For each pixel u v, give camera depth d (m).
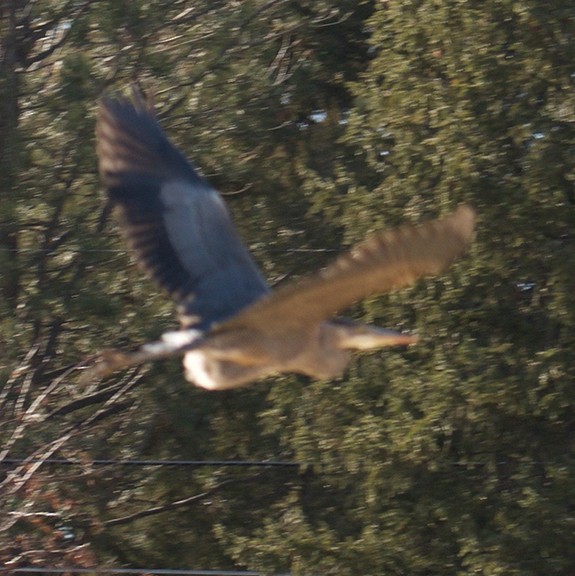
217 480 18.06
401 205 15.05
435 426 14.27
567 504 14.46
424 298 14.52
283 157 19.14
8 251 14.83
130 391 17.62
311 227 18.48
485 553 14.62
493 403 14.43
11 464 15.35
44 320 15.97
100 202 16.50
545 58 14.50
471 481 14.83
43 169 15.97
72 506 16.39
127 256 16.25
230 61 18.00
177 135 17.38
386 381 14.70
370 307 14.77
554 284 14.30
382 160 16.92
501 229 14.35
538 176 14.18
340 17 20.25
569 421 15.05
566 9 14.32
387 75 15.37
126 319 16.34
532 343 14.92
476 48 14.56
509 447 14.91
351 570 14.78
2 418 15.69
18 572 14.99
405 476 14.66
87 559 15.15
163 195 6.34
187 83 17.58
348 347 5.42
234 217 18.59
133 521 18.11
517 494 14.64
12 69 15.88
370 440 14.41
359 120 15.74
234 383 5.34
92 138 15.70
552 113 14.53
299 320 4.95
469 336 14.71
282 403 15.26
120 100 6.59
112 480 17.28
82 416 17.88
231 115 17.62
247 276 6.08
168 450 18.19
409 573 14.98
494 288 14.74
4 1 16.17
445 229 4.17
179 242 6.20
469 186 14.35
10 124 15.38
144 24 16.75
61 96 15.59
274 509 17.84
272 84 18.33
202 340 5.06
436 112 14.62
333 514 17.00
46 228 16.33
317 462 15.08
